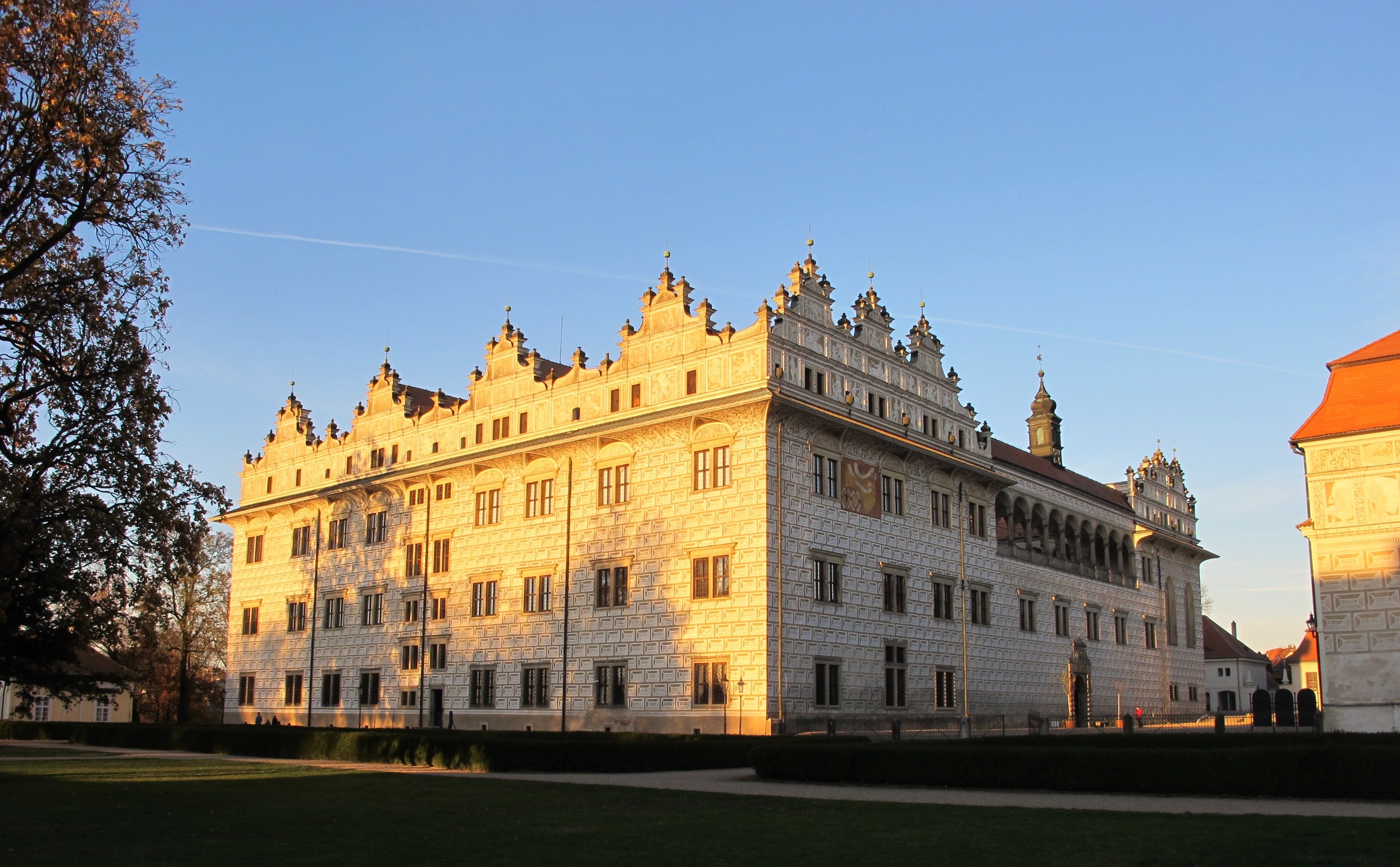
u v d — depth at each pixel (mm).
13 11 31203
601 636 60500
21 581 33188
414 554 74125
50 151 31359
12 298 32094
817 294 59906
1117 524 90062
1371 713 42094
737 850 18828
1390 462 43281
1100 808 24609
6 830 22062
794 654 54062
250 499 90500
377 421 79375
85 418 32531
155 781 34094
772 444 55188
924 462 65688
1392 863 16781
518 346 69750
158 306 33969
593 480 62875
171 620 93438
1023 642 73188
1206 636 131000
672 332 60406
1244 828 20344
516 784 32438
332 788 31297
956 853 18203
